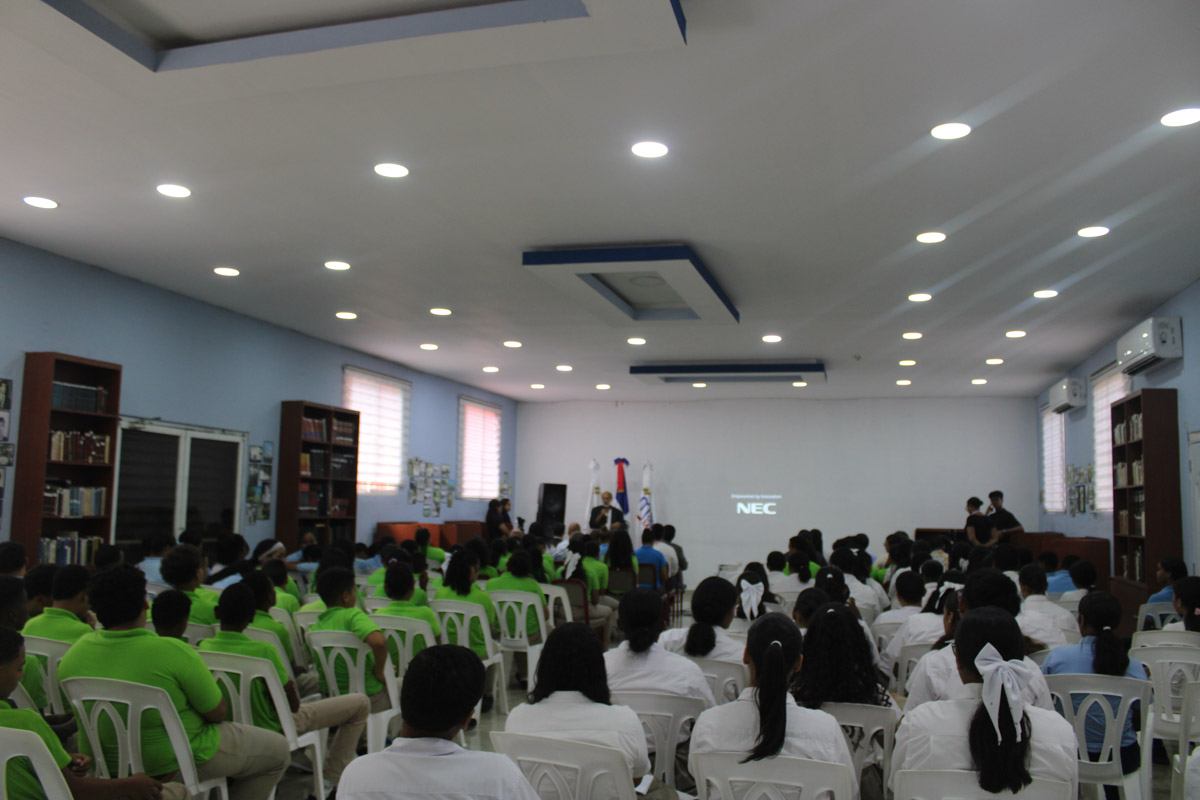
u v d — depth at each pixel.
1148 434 7.94
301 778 4.67
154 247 6.81
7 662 2.44
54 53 3.58
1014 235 6.22
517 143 4.69
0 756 2.38
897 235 6.24
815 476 15.95
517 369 13.13
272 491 9.78
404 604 5.28
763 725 2.51
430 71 3.66
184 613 3.44
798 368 11.91
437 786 1.90
